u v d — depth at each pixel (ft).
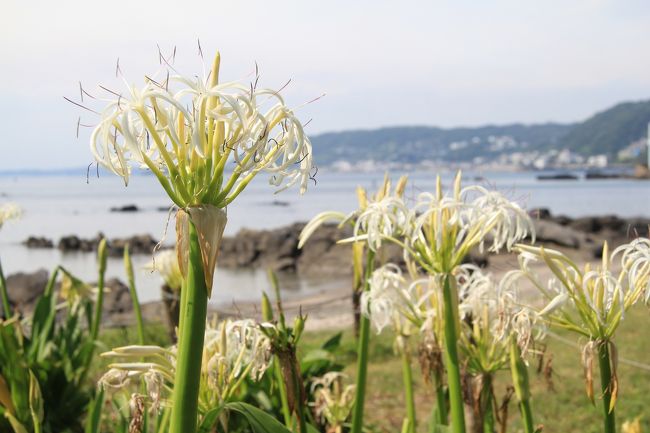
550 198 235.20
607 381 5.78
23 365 10.17
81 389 14.61
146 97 4.29
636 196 249.96
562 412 19.76
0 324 10.07
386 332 31.37
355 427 8.13
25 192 369.50
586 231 107.14
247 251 93.25
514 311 6.48
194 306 4.36
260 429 5.21
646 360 25.61
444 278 6.52
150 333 30.99
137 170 4.67
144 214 199.11
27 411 9.89
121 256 103.65
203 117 4.26
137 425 5.79
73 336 14.96
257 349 6.54
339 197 266.98
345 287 68.69
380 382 23.82
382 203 6.79
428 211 6.47
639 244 5.86
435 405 8.17
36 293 58.44
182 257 4.35
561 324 5.98
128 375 5.72
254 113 4.33
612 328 5.75
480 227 6.44
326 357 12.15
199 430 5.37
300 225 98.73
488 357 7.51
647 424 18.75
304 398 6.70
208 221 4.30
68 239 116.06
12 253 111.24
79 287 14.15
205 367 6.21
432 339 7.49
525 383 7.12
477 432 7.63
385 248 8.13
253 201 248.32
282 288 71.56
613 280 5.73
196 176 4.32
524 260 6.26
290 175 4.70
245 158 4.36
